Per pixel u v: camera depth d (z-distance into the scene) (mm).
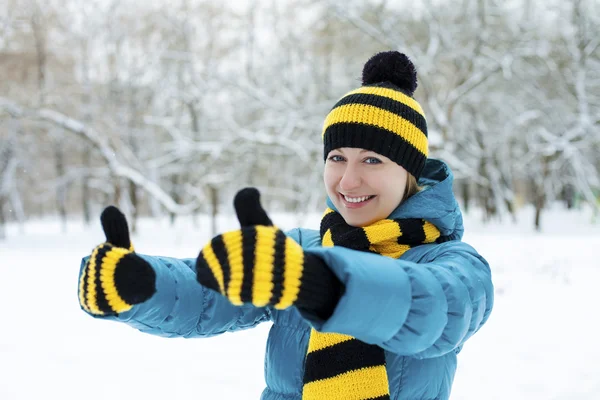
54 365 4824
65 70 20547
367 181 1499
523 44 17656
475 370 4781
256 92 17172
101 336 5773
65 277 9984
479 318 1300
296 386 1538
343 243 1460
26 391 4227
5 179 20031
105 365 4832
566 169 22531
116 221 1173
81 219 33188
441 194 1522
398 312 1056
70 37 20016
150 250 13984
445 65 19594
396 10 17547
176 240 16844
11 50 20109
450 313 1177
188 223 22797
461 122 20203
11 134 19344
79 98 19828
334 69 18812
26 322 6379
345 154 1532
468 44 18188
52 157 24062
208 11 18453
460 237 1688
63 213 23094
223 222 22484
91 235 20000
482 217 21547
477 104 20109
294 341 1570
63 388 4285
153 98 20906
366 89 1562
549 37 18125
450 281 1194
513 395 4211
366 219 1532
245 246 893
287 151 19094
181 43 18672
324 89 18234
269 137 16500
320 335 1404
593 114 18234
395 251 1517
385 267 1071
